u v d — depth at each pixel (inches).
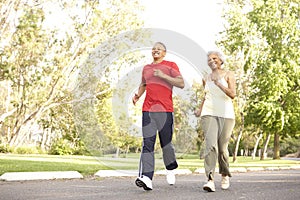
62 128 761.0
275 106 897.5
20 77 617.6
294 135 991.6
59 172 240.7
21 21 578.6
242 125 773.3
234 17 759.1
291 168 494.9
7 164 302.2
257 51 818.8
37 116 660.1
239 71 762.2
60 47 618.5
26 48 591.2
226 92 185.2
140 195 169.9
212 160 186.9
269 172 370.0
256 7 876.0
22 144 740.0
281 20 898.1
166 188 196.9
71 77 636.7
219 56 186.2
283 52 893.8
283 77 887.1
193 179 253.8
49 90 642.2
